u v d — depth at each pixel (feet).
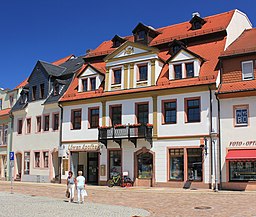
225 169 95.50
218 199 74.38
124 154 112.88
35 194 90.58
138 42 127.13
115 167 115.14
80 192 70.90
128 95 113.60
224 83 98.89
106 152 116.88
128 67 115.96
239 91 94.43
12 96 161.68
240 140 94.38
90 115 122.52
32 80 146.82
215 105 98.68
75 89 129.29
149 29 125.59
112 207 63.87
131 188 103.55
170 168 104.99
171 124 105.29
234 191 90.74
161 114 107.24
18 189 105.81
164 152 105.81
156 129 107.65
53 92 136.26
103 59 122.11
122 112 114.62
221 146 96.68
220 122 97.45
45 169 134.51
